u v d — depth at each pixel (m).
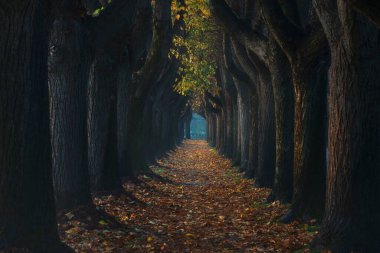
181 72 38.41
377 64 8.72
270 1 12.34
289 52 12.31
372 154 8.80
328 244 8.95
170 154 49.00
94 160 16.09
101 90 16.14
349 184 8.86
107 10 12.67
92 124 16.08
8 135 7.25
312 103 12.37
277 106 15.38
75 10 11.55
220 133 54.06
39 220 7.56
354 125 8.81
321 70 12.31
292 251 9.56
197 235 11.27
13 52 7.25
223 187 21.89
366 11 6.46
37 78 7.55
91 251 9.27
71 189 11.68
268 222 12.64
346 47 8.67
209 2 16.28
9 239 7.23
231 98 35.50
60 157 11.72
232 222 13.09
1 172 7.26
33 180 7.49
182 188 21.89
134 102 23.81
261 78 19.28
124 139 20.89
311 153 12.44
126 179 20.62
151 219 13.40
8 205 7.27
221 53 32.56
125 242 10.21
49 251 7.56
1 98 7.22
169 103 48.75
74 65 11.82
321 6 8.86
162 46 22.70
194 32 27.67
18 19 7.25
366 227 8.77
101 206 14.44
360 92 8.76
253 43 15.80
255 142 24.77
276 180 15.57
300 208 12.50
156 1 22.17
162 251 9.60
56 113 11.81
